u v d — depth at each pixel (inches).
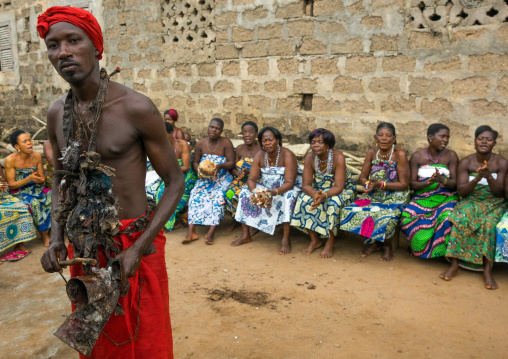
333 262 171.6
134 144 69.5
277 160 188.9
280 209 185.6
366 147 208.8
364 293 144.4
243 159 209.2
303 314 131.6
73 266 73.2
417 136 195.2
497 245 145.4
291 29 219.6
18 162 191.0
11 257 180.9
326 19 208.8
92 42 65.3
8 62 363.6
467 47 178.2
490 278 147.9
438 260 170.9
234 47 240.2
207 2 245.4
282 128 232.8
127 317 69.4
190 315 132.4
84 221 66.2
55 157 77.2
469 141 183.5
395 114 199.0
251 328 124.0
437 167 169.2
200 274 163.0
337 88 212.1
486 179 156.8
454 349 112.3
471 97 180.5
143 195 72.8
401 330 121.7
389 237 168.1
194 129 266.5
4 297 147.6
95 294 60.1
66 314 135.7
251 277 159.5
